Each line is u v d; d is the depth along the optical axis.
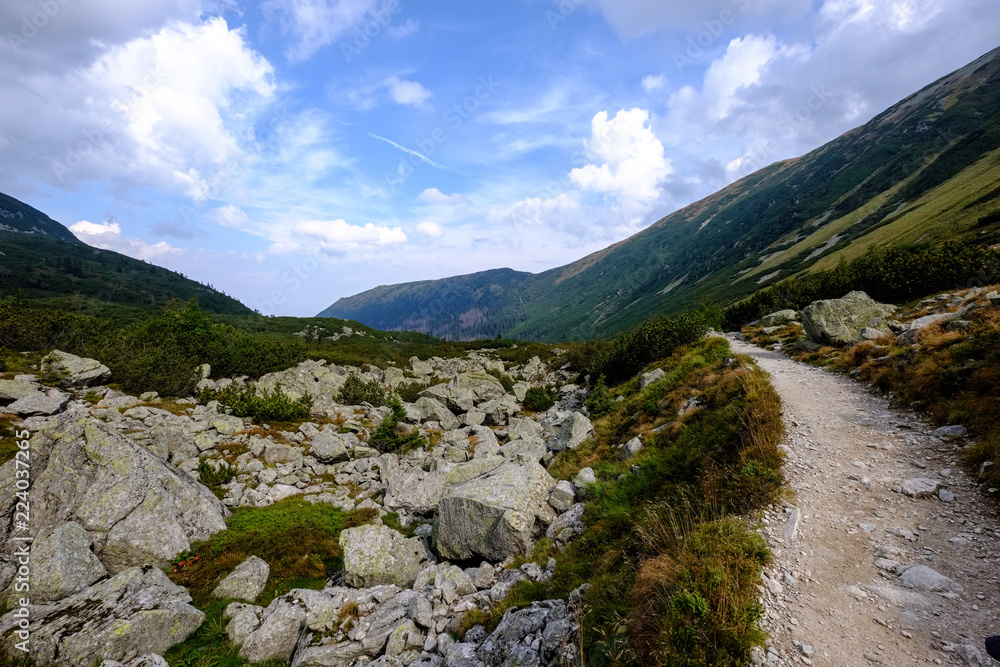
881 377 15.14
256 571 13.49
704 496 9.91
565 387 50.38
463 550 14.16
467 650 8.67
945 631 5.77
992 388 10.37
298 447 25.75
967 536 7.36
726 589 6.38
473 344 115.00
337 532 17.09
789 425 12.81
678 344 36.62
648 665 5.96
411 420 35.06
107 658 9.51
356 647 9.86
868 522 8.26
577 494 15.01
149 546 13.56
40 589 11.12
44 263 173.62
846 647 5.77
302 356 56.59
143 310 127.25
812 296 48.44
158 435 20.66
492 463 20.55
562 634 7.73
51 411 22.25
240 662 10.30
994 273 32.53
